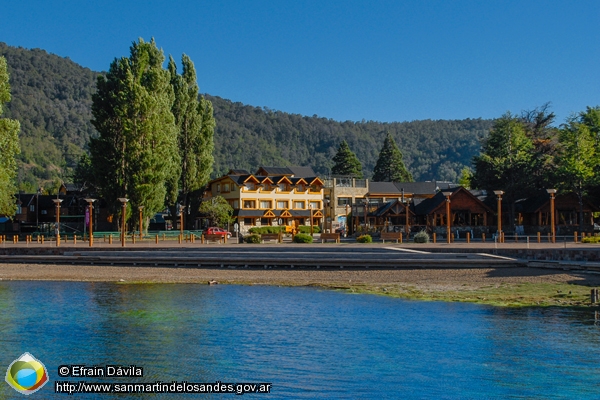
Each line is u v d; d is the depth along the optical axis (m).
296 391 19.84
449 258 47.22
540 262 44.38
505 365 21.89
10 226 103.12
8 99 72.38
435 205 82.25
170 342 25.83
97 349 24.88
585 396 18.92
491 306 32.16
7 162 71.25
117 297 37.28
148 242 73.12
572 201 81.50
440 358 22.89
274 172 120.50
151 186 81.81
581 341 24.70
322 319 29.78
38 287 42.19
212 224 102.31
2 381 21.53
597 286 36.72
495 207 86.12
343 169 153.00
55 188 153.12
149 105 82.88
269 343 25.42
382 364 22.33
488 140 93.06
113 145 83.12
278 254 51.31
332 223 107.06
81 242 72.75
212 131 101.25
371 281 42.06
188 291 39.50
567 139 81.44
